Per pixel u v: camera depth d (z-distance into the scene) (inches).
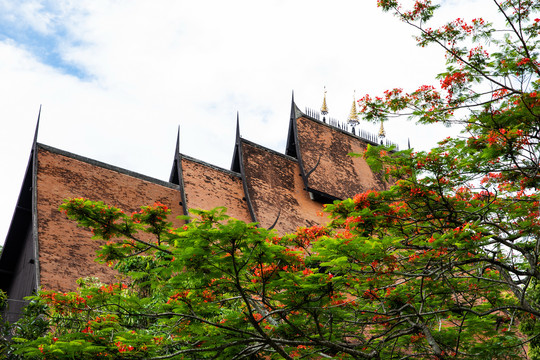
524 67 481.4
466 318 598.9
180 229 446.6
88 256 944.3
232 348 490.3
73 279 894.4
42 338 453.1
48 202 998.4
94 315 520.1
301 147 1450.5
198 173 1246.3
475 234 449.4
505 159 497.4
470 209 518.6
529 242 530.3
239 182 1311.5
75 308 500.7
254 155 1366.9
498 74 497.0
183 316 458.6
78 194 1058.1
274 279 454.6
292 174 1422.2
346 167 1524.4
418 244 551.5
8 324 597.3
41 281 863.7
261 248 402.9
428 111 511.2
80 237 966.4
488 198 531.2
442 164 478.3
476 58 500.1
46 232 943.0
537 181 528.4
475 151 503.2
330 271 459.5
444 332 583.8
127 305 503.5
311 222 1338.6
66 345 426.3
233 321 490.3
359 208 497.4
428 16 505.0
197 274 420.8
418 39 517.3
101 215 530.0
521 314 632.4
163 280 550.3
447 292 575.8
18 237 1093.1
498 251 540.7
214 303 502.6
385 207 499.8
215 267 415.5
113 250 556.7
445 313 601.9
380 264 486.9
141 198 1152.2
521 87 490.0
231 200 1250.0
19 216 1079.6
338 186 1460.4
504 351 577.9
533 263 500.4
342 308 537.6
